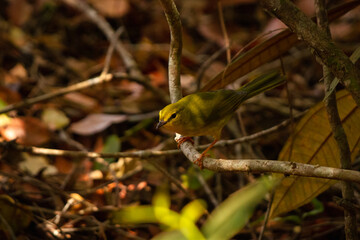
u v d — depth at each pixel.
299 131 6.57
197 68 13.65
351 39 14.46
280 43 6.66
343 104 6.29
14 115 11.13
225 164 5.40
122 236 8.19
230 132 11.55
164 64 13.37
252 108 12.55
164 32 15.32
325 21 5.74
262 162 4.88
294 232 8.62
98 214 8.48
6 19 15.41
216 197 9.74
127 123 11.96
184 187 9.16
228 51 8.58
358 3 6.31
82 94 12.38
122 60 13.80
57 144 10.80
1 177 9.12
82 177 9.61
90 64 14.05
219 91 7.64
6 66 13.39
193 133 7.56
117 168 9.88
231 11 15.62
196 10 16.05
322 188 6.37
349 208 5.81
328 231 8.43
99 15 15.44
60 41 14.90
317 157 6.58
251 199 5.29
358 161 9.56
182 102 7.30
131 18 15.72
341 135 5.77
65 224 8.27
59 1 15.86
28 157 9.82
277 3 4.79
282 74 7.22
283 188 6.45
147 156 7.78
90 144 11.31
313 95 13.18
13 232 7.61
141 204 9.13
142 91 12.27
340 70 4.64
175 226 7.82
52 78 13.53
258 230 8.69
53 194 8.50
